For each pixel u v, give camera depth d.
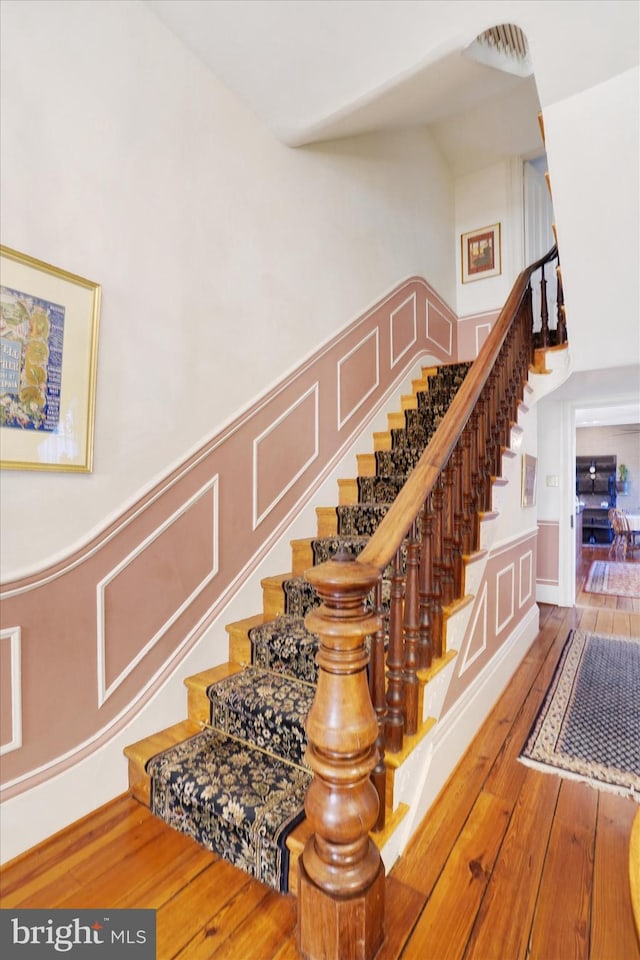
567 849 1.50
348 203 3.09
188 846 1.49
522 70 2.61
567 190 1.99
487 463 2.33
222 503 2.16
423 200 4.10
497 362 2.46
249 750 1.71
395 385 3.58
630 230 2.04
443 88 2.42
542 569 4.73
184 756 1.67
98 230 1.67
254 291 2.34
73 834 1.53
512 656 2.90
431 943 1.18
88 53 1.64
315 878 1.11
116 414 1.73
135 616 1.79
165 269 1.91
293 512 2.57
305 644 1.87
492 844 1.52
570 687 2.73
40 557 1.50
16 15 1.44
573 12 1.44
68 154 1.58
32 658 1.48
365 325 3.23
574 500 4.67
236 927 1.23
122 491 1.75
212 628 2.08
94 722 1.65
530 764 1.97
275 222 2.48
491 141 4.31
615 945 1.18
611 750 2.08
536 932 1.21
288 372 2.53
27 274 1.46
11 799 1.43
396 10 1.64
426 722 1.61
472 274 4.69
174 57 1.94
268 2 1.70
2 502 1.42
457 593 1.98
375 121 2.56
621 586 5.54
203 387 2.07
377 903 1.15
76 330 1.59
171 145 1.93
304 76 2.08
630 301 2.37
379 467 3.02
